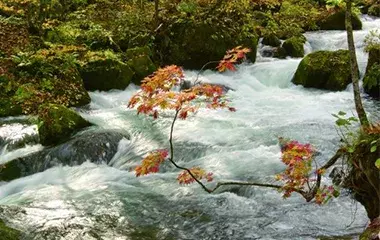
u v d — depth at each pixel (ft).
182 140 24.81
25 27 38.01
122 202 18.78
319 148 22.66
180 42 38.91
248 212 17.47
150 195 19.38
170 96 12.93
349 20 13.57
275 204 17.87
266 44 44.78
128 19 40.93
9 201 19.42
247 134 25.23
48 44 35.58
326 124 26.55
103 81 33.53
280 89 36.11
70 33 37.88
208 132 25.82
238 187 19.30
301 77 35.63
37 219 17.21
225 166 21.44
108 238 15.87
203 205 18.20
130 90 34.45
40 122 25.18
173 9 42.04
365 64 36.14
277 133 25.12
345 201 17.37
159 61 38.60
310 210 17.15
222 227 16.49
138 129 26.73
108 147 24.11
